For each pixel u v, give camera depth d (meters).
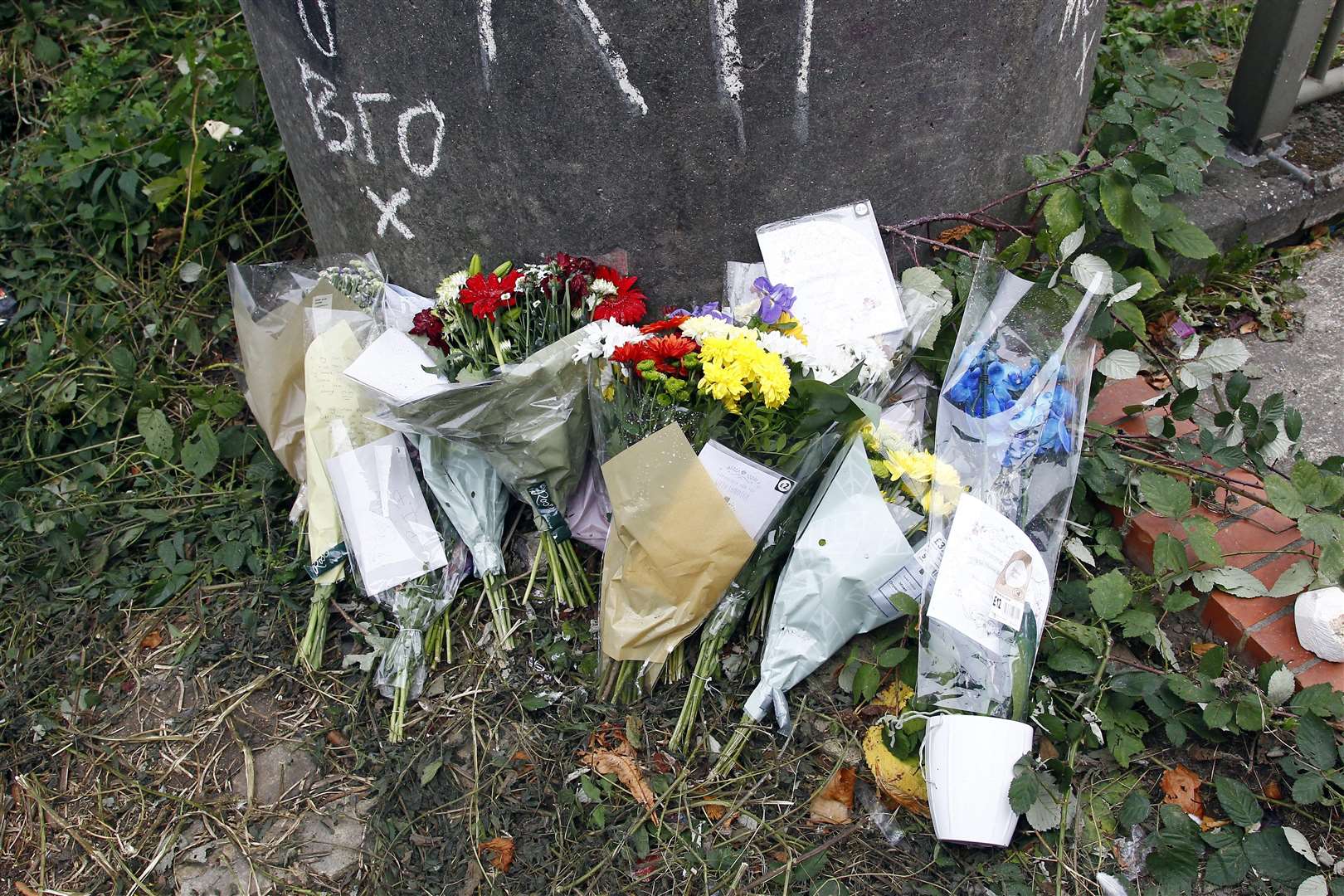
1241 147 2.89
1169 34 3.45
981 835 1.70
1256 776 1.83
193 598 2.29
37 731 2.08
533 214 2.15
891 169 2.17
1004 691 1.81
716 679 2.02
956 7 2.00
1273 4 2.65
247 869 1.86
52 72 3.78
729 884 1.74
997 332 2.07
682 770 1.90
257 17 2.26
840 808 1.84
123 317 2.91
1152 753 1.88
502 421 2.05
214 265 3.05
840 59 1.97
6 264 3.08
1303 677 1.88
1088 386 2.10
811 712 1.97
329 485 2.23
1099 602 1.94
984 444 2.01
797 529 2.04
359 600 2.23
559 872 1.77
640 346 1.90
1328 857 1.68
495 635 2.13
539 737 1.97
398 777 1.92
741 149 2.03
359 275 2.44
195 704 2.11
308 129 2.36
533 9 1.87
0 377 2.86
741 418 1.90
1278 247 2.86
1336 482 1.94
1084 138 2.70
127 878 1.86
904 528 1.95
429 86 2.05
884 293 2.17
